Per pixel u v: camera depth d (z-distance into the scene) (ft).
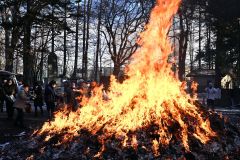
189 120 35.78
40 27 113.39
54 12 116.67
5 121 63.57
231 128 38.65
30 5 107.96
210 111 40.27
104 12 163.94
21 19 107.45
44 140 36.32
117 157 31.48
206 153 32.71
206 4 139.74
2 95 69.21
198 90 181.98
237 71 138.31
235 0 133.28
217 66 140.77
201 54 146.61
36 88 75.41
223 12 134.10
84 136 34.63
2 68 166.30
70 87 76.38
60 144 34.60
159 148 32.12
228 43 135.85
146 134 33.42
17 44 112.37
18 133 51.21
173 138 33.32
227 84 143.43
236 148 35.14
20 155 34.81
